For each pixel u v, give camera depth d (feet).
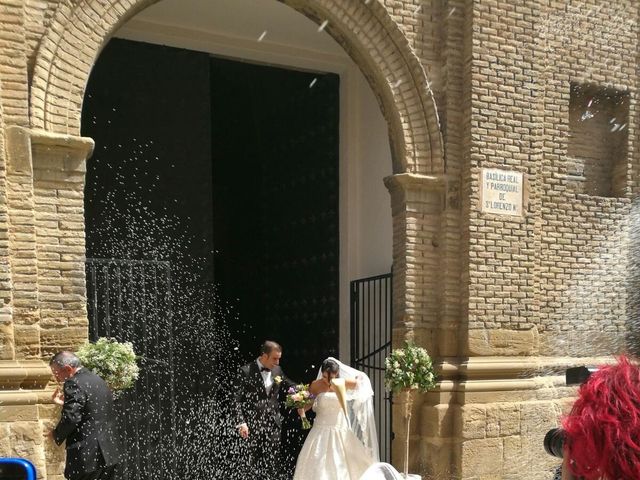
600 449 4.46
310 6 24.70
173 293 31.63
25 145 19.38
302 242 37.01
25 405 18.61
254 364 23.09
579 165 28.12
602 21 27.86
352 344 32.40
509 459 24.77
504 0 26.04
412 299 25.26
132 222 31.37
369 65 25.43
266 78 39.14
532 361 25.67
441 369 24.79
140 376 27.04
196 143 32.86
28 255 19.31
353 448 21.02
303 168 37.11
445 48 25.81
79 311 20.07
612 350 27.32
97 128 30.94
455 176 25.75
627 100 28.37
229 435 29.45
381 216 32.12
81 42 20.76
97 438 16.25
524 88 26.30
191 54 32.63
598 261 27.63
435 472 24.38
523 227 26.12
